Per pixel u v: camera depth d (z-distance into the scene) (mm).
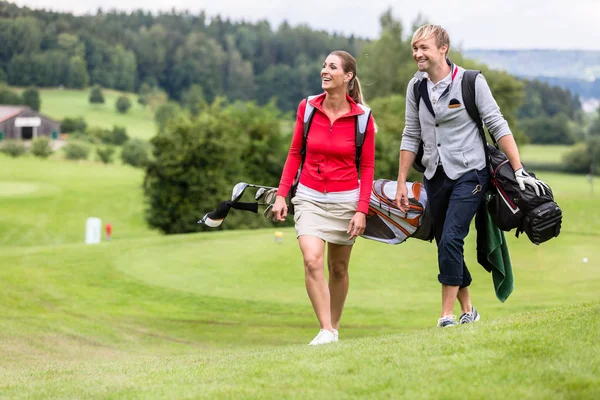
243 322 13586
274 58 164125
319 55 164375
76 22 167500
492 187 5664
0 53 155625
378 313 13812
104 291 15906
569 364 3775
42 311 13953
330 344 5223
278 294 15594
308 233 5855
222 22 178000
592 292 14531
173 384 4324
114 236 52781
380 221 6254
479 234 5957
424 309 14078
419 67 5676
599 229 30203
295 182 6059
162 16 180750
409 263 18281
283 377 4168
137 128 135500
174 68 157500
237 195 6051
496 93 66500
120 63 160125
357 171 5969
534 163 106062
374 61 65500
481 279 16703
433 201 5871
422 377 3854
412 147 5957
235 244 21047
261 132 53188
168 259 18969
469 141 5648
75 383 4703
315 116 5883
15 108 115938
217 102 49094
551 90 142750
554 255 19391
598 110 142500
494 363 3943
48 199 62375
